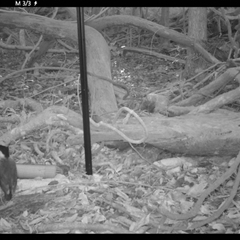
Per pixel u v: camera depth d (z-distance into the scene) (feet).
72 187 25.27
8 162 23.57
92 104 34.68
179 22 66.54
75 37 43.68
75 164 28.63
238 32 51.67
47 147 29.48
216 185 23.12
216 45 51.80
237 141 27.20
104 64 37.76
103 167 28.27
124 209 22.82
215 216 21.86
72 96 38.40
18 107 36.19
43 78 47.11
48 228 21.36
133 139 27.91
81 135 28.91
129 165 28.40
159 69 51.01
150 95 35.40
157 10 69.31
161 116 33.32
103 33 59.93
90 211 22.95
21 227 21.86
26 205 23.72
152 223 21.70
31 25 44.68
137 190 25.05
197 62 45.93
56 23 44.60
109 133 27.89
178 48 53.47
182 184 25.98
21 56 59.00
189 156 28.99
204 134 27.35
